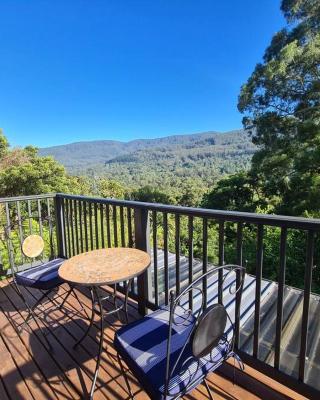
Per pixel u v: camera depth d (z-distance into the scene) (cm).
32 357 186
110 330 213
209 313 101
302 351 137
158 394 104
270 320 215
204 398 148
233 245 848
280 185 1102
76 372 171
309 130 1062
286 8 1215
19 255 385
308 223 123
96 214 283
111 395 153
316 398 133
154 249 216
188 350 123
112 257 193
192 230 184
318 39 1055
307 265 128
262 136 1298
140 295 234
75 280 153
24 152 1683
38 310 246
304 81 1127
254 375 163
